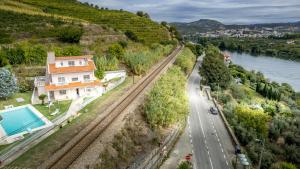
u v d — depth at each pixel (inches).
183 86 2898.6
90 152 1483.8
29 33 4020.7
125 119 1918.1
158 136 1889.8
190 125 2343.8
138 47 4798.2
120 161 1514.5
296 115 3065.9
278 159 2022.6
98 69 2982.3
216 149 1934.1
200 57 6638.8
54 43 3902.6
